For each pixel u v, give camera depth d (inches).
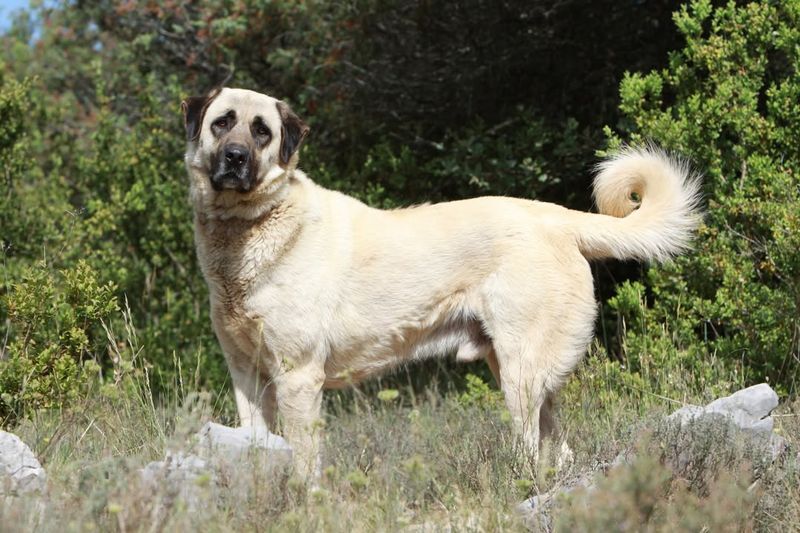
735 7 382.6
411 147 503.8
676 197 292.2
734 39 352.5
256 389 272.4
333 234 281.4
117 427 282.2
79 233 447.5
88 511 187.6
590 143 443.8
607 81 470.0
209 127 276.4
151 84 551.2
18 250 436.8
